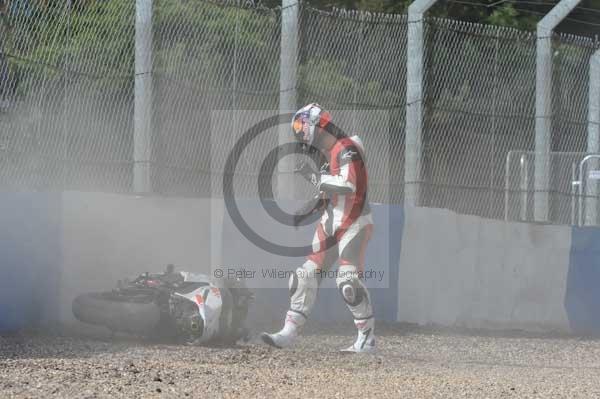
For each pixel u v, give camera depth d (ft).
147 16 105.91
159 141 107.96
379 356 96.43
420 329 124.47
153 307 91.71
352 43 122.72
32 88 98.78
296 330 94.94
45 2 99.76
